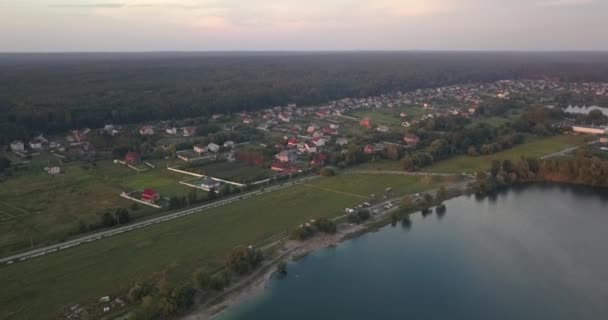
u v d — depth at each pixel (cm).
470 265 14288
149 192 18862
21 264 13275
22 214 17262
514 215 18300
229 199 19262
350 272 13788
